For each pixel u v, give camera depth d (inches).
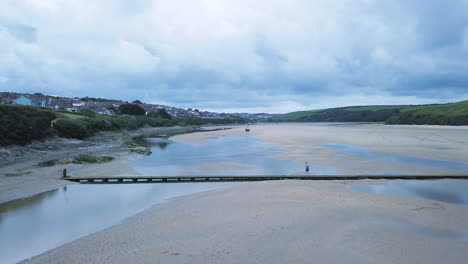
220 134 3358.8
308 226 545.6
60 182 958.4
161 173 1127.6
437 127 4084.6
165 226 565.3
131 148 1882.4
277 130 4170.8
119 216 643.5
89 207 710.5
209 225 560.7
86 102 7111.2
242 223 564.1
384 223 567.2
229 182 1004.6
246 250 454.9
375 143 2054.6
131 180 1003.3
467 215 621.0
